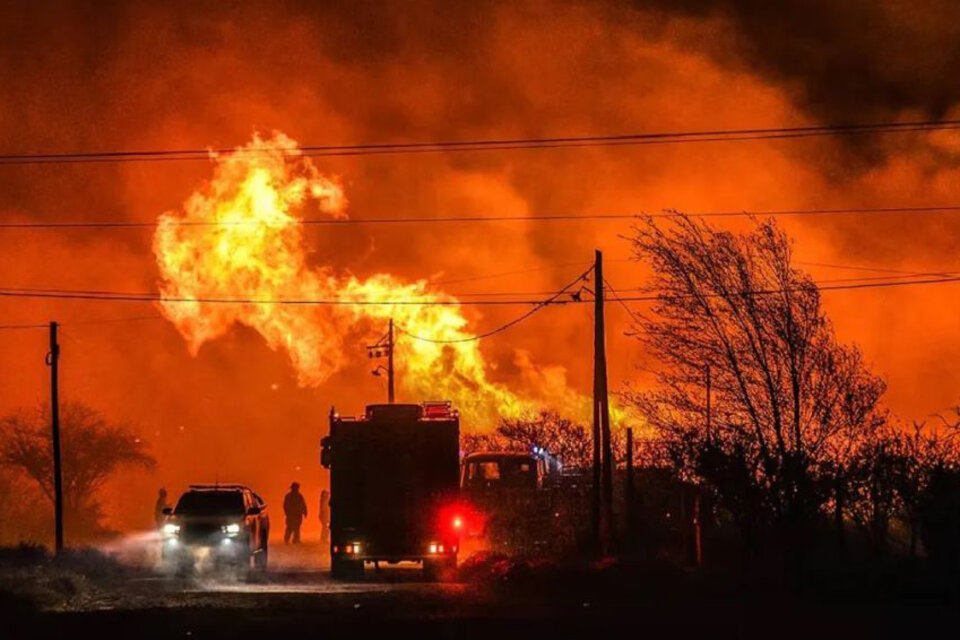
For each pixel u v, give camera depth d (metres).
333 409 87.38
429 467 86.88
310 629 56.06
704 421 84.00
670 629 54.69
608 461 96.94
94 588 78.75
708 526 89.31
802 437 80.12
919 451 79.12
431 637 52.88
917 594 70.06
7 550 99.44
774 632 53.28
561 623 57.41
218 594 74.88
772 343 81.38
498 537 103.50
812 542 78.75
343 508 86.62
